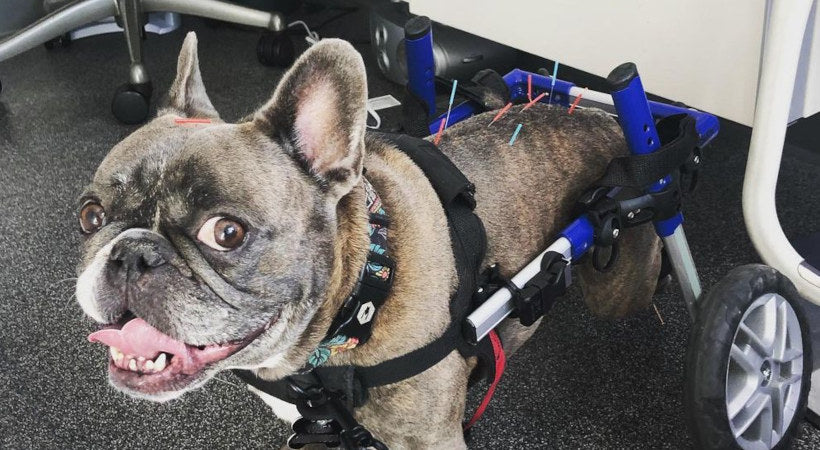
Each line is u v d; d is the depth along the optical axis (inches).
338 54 40.0
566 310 75.3
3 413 67.8
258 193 39.0
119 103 109.7
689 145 52.9
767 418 55.2
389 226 44.9
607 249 60.7
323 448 56.9
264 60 123.8
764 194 53.9
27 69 130.0
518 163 54.8
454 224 47.6
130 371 39.3
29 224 91.8
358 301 43.0
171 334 37.6
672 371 68.0
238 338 39.3
